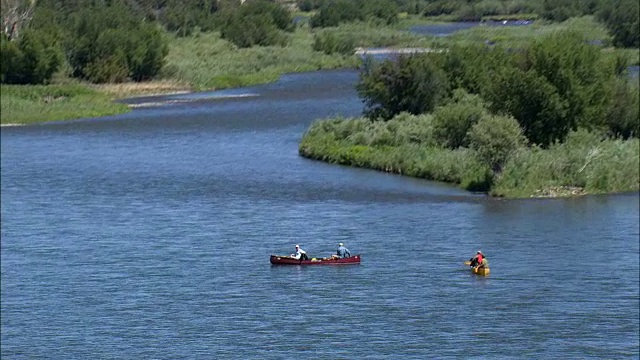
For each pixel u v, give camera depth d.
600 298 186.25
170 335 170.50
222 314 180.38
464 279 197.38
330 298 188.25
